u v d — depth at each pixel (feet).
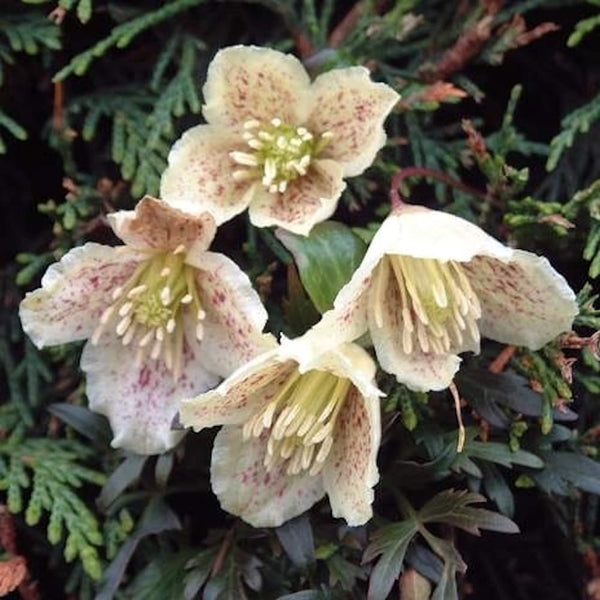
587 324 0.75
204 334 0.73
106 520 0.78
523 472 0.74
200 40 0.84
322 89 0.73
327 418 0.70
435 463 0.72
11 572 0.74
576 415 0.74
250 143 0.74
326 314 0.65
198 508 0.81
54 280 0.70
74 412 0.78
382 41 0.82
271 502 0.71
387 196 0.82
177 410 0.73
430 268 0.70
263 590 0.74
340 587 0.72
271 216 0.73
